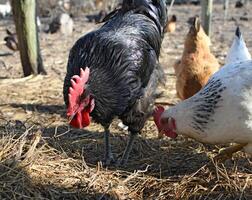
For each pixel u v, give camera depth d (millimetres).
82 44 1154
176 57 2631
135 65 1169
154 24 1339
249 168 1169
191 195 1049
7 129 1333
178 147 1310
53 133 1409
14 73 2361
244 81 998
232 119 1014
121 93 1146
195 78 1431
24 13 2113
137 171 1143
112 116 1172
